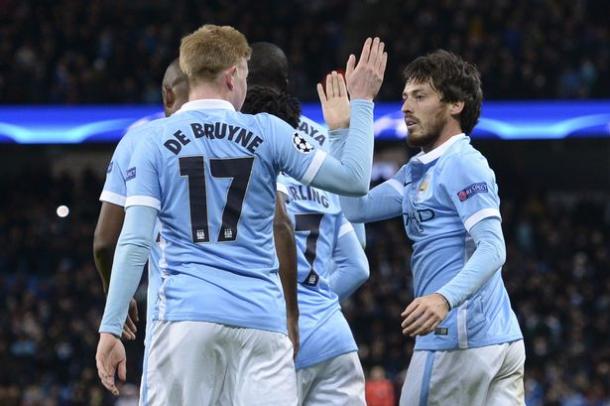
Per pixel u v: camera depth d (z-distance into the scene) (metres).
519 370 15.50
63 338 61.78
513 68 77.19
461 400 15.18
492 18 82.00
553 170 85.81
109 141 76.69
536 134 75.50
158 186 13.15
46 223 75.69
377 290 65.75
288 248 14.84
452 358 15.12
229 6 84.06
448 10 82.00
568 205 85.81
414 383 15.48
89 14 83.25
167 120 13.45
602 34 80.25
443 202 15.14
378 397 50.53
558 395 56.28
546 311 64.81
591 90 76.00
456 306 13.83
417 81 15.61
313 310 16.30
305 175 13.33
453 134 15.59
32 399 57.34
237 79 13.70
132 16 83.62
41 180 79.56
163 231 13.30
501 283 15.50
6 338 62.22
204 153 13.16
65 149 85.12
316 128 16.86
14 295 67.12
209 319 12.80
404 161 81.56
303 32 81.88
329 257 16.94
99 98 76.62
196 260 13.02
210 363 12.91
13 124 76.31
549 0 83.50
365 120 14.07
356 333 61.62
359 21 87.81
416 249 15.57
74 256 73.12
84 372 57.41
